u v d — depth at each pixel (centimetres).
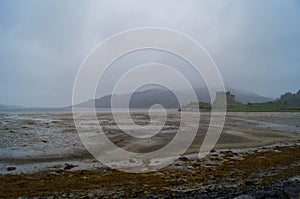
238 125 4906
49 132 3356
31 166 1716
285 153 2291
